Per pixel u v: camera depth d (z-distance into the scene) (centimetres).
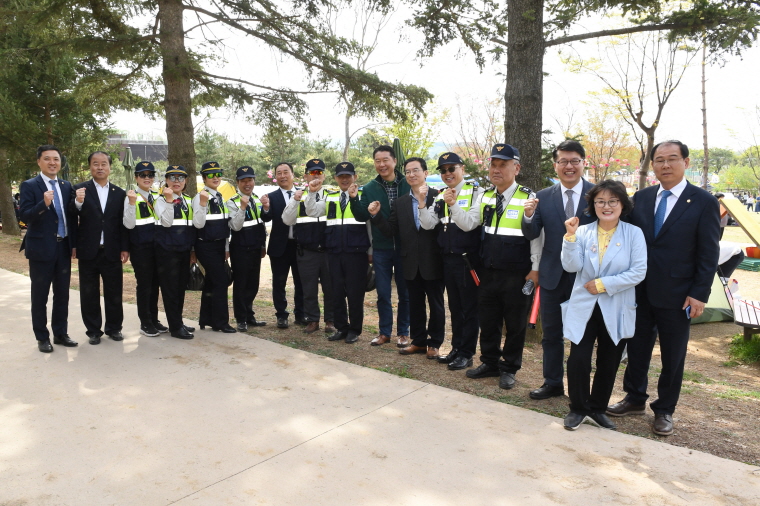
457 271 469
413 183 488
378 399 399
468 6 705
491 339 452
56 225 509
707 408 411
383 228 519
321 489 278
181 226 552
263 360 490
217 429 347
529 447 326
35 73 1386
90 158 528
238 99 998
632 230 351
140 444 327
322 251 596
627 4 605
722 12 568
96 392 410
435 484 283
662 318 359
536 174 604
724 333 689
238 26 940
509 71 608
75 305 712
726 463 308
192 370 461
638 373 384
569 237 346
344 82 980
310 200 561
